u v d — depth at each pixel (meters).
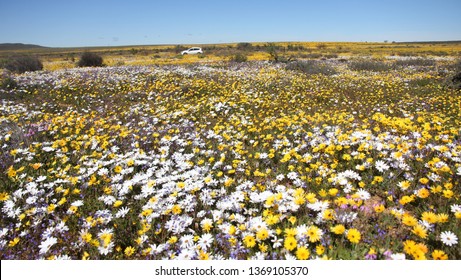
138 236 3.42
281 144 5.94
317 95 12.17
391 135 6.20
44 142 6.51
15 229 3.51
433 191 3.60
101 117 9.41
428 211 3.44
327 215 3.06
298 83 15.20
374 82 15.50
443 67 22.31
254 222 3.29
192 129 7.73
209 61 35.28
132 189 4.48
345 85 14.72
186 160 5.49
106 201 4.08
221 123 8.45
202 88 13.88
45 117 8.88
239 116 8.93
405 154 4.85
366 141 5.47
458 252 2.76
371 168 4.54
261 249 2.90
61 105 11.55
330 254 2.82
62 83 15.34
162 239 3.29
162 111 9.78
